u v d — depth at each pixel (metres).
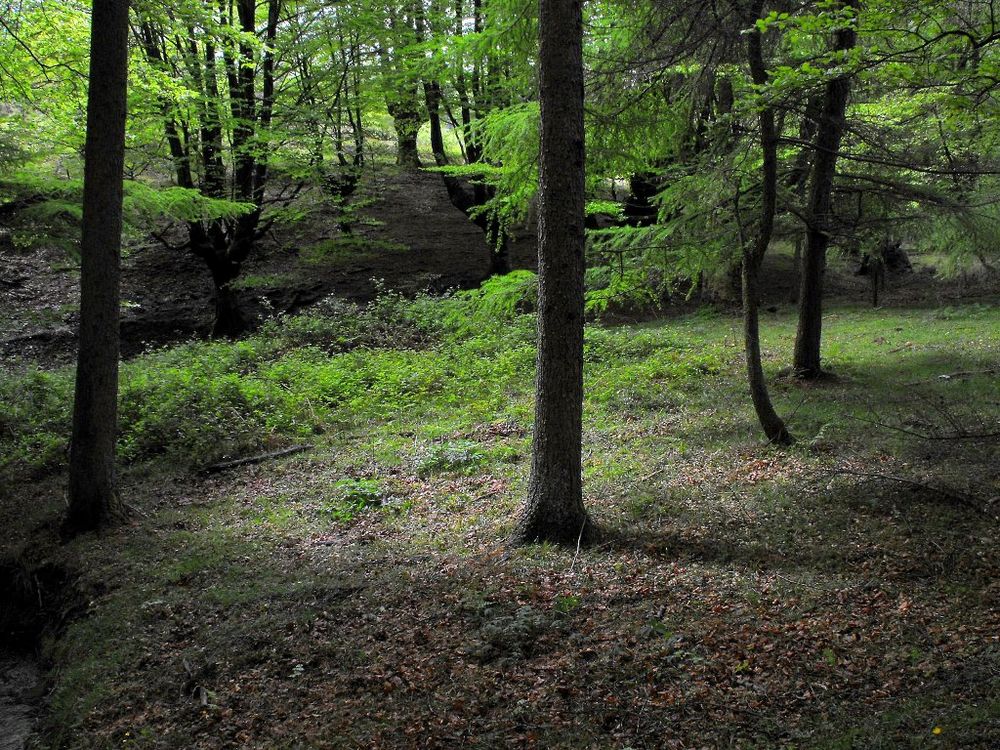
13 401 15.13
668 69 9.49
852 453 9.52
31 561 9.49
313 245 26.08
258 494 10.81
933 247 17.80
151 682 6.59
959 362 13.40
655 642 5.92
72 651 7.41
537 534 7.97
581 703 5.35
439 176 34.66
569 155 7.42
